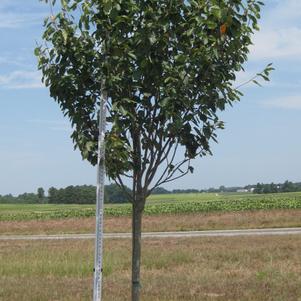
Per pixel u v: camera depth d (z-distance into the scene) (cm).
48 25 569
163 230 3812
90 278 1391
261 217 4041
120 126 541
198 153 583
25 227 4288
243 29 558
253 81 583
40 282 1297
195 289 1157
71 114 577
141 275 1420
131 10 538
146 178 576
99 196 523
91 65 559
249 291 1112
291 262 1639
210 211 5044
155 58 531
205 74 542
